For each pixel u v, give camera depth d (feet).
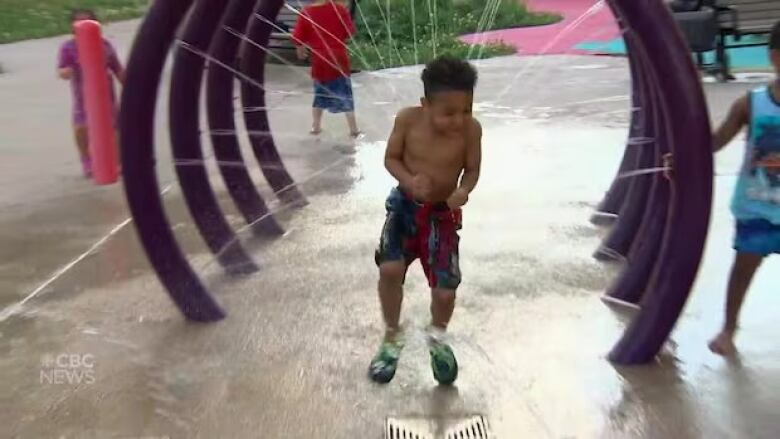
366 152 26.96
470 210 20.58
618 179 19.25
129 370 13.28
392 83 37.52
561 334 14.21
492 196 21.67
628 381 12.67
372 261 17.62
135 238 19.38
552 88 35.35
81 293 16.37
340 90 28.73
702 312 14.90
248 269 17.20
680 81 11.93
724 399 12.13
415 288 16.07
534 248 18.13
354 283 16.49
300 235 19.31
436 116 11.68
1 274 17.34
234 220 20.36
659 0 11.86
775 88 12.82
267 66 44.45
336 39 28.27
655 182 14.49
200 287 14.90
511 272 16.83
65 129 31.09
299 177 24.00
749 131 12.95
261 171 22.72
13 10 67.31
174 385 12.80
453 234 12.49
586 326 14.48
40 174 25.11
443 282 12.40
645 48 12.11
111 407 12.22
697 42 35.01
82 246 18.94
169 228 14.55
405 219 12.44
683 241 12.41
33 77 42.55
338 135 29.43
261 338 14.29
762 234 13.02
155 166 14.26
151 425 11.75
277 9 20.79
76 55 23.93
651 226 14.73
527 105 32.09
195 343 14.15
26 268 17.67
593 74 38.27
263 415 11.92
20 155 27.32
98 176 22.11
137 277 17.12
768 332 14.12
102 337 14.46
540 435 11.31
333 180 23.67
